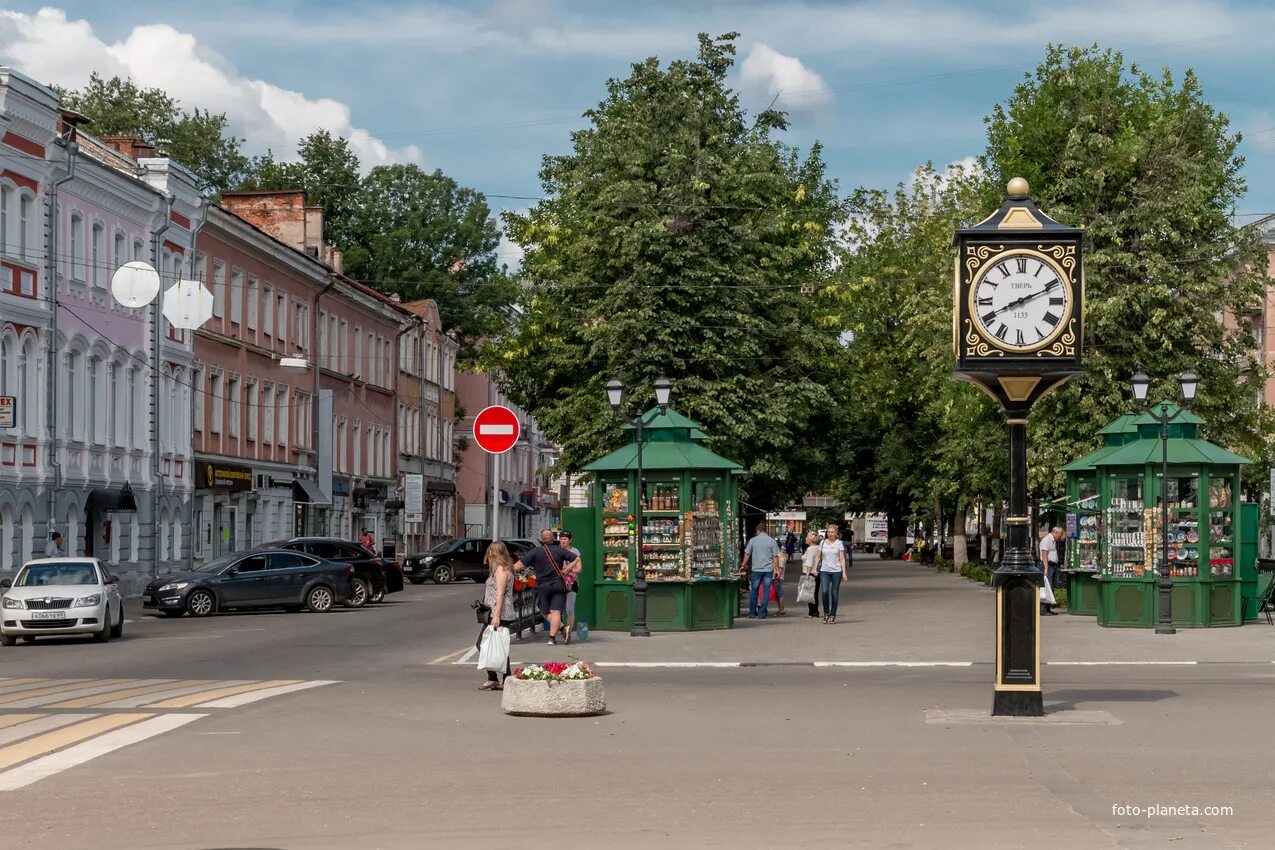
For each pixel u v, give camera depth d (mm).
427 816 11109
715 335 42438
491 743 15031
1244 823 10695
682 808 11367
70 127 47938
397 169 91938
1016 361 16875
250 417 62219
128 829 10688
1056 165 46906
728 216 43562
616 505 32281
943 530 79750
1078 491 37906
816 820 10859
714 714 17562
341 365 75125
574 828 10617
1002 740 15148
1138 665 25156
